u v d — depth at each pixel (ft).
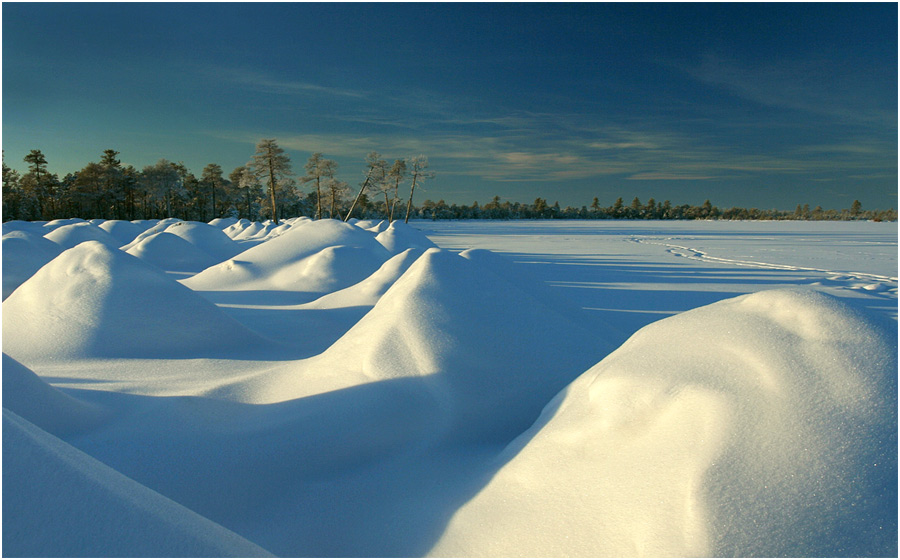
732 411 6.24
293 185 152.25
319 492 8.54
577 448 7.12
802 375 6.35
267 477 8.91
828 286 39.58
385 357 11.83
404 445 9.75
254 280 34.91
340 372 12.05
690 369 7.06
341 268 34.76
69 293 18.67
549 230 163.22
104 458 9.12
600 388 7.73
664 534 5.48
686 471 5.87
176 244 50.70
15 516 4.64
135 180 177.37
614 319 27.04
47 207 167.22
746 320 7.48
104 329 17.61
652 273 49.26
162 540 5.03
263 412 11.14
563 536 6.08
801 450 5.68
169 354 17.56
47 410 9.98
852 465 5.52
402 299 13.56
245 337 19.38
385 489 8.44
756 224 233.55
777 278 45.19
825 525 5.19
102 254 19.84
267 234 81.46
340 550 7.01
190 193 200.85
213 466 9.00
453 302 13.47
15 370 9.85
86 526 4.83
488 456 9.00
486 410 10.77
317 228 40.27
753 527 5.24
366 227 82.99
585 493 6.43
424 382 11.10
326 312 25.48
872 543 5.07
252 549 5.66
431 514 7.39
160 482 8.54
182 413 11.02
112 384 13.69
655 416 6.79
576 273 49.14
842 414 5.92
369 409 10.39
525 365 12.24
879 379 6.17
